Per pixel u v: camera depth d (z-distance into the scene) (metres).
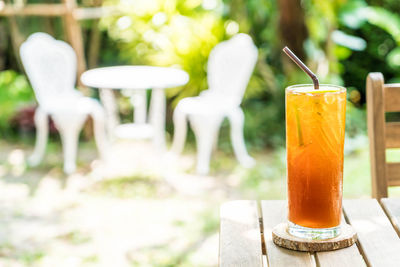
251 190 4.67
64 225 3.98
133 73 5.13
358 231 1.34
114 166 5.40
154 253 3.45
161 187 4.77
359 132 5.86
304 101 1.21
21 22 7.02
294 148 1.25
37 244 3.66
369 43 7.12
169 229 3.84
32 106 6.52
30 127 6.38
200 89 6.54
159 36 6.65
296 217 1.28
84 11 6.34
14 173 5.28
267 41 6.56
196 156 5.71
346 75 7.25
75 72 6.29
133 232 3.81
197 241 3.62
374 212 1.47
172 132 6.58
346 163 5.19
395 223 1.39
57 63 5.47
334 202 1.26
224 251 1.25
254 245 1.28
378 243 1.27
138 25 6.76
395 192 4.40
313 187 1.25
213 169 5.28
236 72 5.36
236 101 5.39
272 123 6.02
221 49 5.43
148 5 6.74
